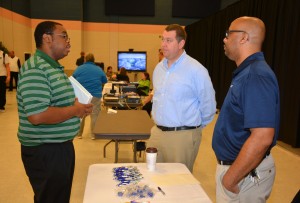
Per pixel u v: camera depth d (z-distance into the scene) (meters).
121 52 10.20
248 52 1.27
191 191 1.28
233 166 1.15
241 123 1.23
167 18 10.68
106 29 10.55
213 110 2.00
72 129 1.68
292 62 4.04
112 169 1.51
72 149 1.74
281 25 4.36
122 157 3.69
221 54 7.19
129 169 1.51
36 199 1.64
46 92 1.50
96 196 1.20
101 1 10.36
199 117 1.98
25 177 2.94
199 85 1.90
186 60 1.95
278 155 3.84
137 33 10.70
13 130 4.75
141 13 10.48
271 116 1.10
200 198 1.21
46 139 1.58
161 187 1.31
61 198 1.66
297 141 3.98
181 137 1.93
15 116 5.77
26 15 9.62
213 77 7.77
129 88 4.82
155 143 2.04
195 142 1.99
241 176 1.14
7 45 8.52
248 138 1.14
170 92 1.93
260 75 1.14
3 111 6.21
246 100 1.15
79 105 1.68
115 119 2.91
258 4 5.11
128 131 2.37
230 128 1.28
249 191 1.28
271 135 1.10
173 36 1.89
